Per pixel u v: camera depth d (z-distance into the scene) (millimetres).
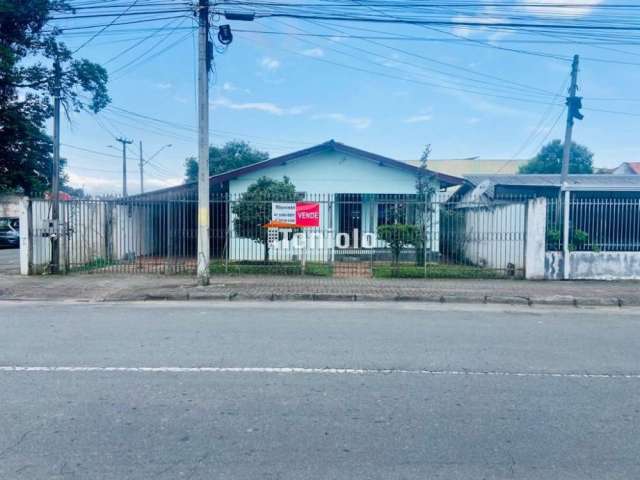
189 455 3307
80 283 11148
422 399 4352
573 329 7254
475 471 3135
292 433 3652
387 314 8344
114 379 4793
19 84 19422
